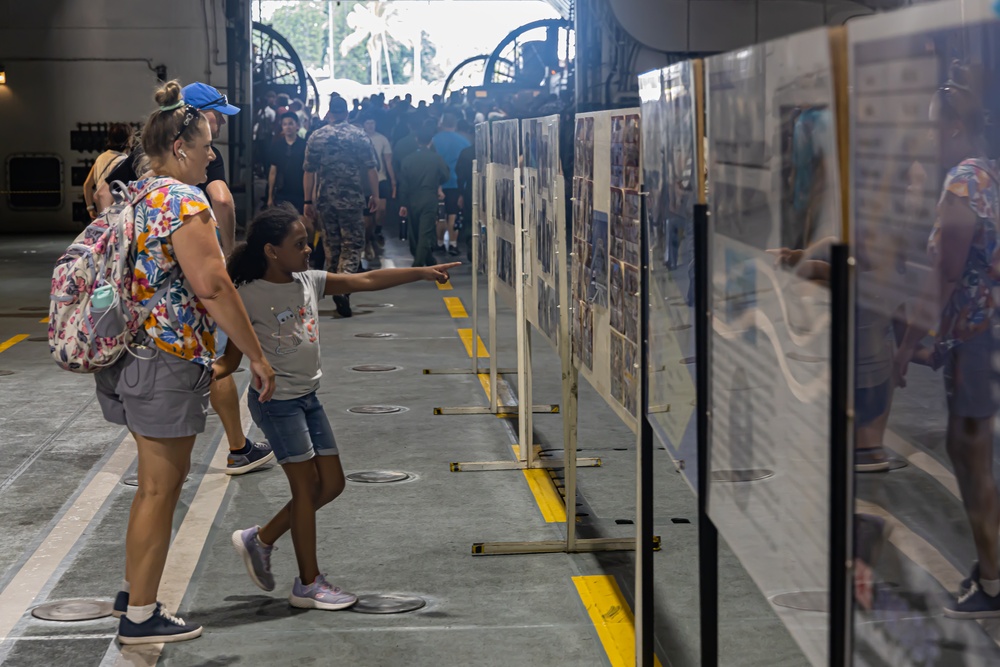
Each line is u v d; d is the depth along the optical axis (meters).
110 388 3.51
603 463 5.82
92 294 3.32
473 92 25.72
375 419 6.77
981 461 3.22
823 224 1.50
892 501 3.66
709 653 2.37
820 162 1.49
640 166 3.00
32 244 17.61
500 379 7.96
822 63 1.46
